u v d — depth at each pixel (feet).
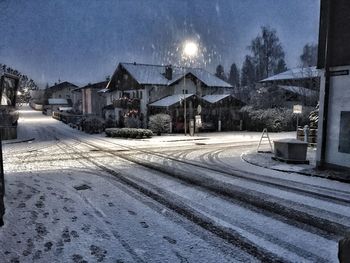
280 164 41.11
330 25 35.55
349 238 8.10
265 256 15.72
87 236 18.11
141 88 118.52
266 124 104.17
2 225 19.63
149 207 23.50
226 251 16.28
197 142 72.08
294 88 127.24
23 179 33.17
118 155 51.29
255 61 228.02
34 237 17.93
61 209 22.93
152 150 57.77
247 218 21.16
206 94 131.54
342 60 34.50
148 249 16.51
